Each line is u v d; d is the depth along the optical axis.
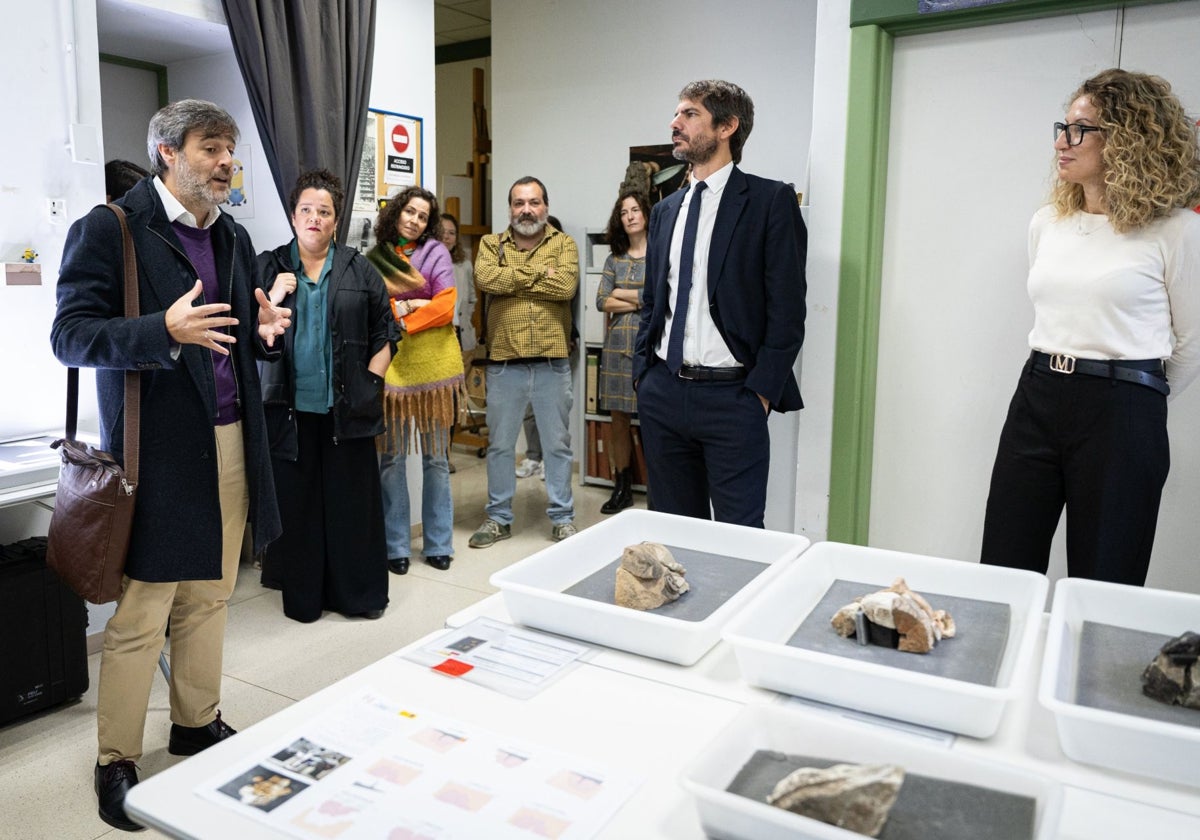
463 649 1.25
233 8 3.10
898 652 1.17
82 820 2.06
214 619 2.25
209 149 1.91
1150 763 0.93
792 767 0.90
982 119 2.70
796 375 2.97
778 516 3.12
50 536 1.91
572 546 1.48
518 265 3.99
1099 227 2.01
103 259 1.85
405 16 3.84
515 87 5.45
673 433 2.57
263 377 2.89
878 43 2.71
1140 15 2.45
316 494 3.15
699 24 4.80
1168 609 1.24
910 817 0.81
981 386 2.80
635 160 5.05
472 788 0.92
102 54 3.58
